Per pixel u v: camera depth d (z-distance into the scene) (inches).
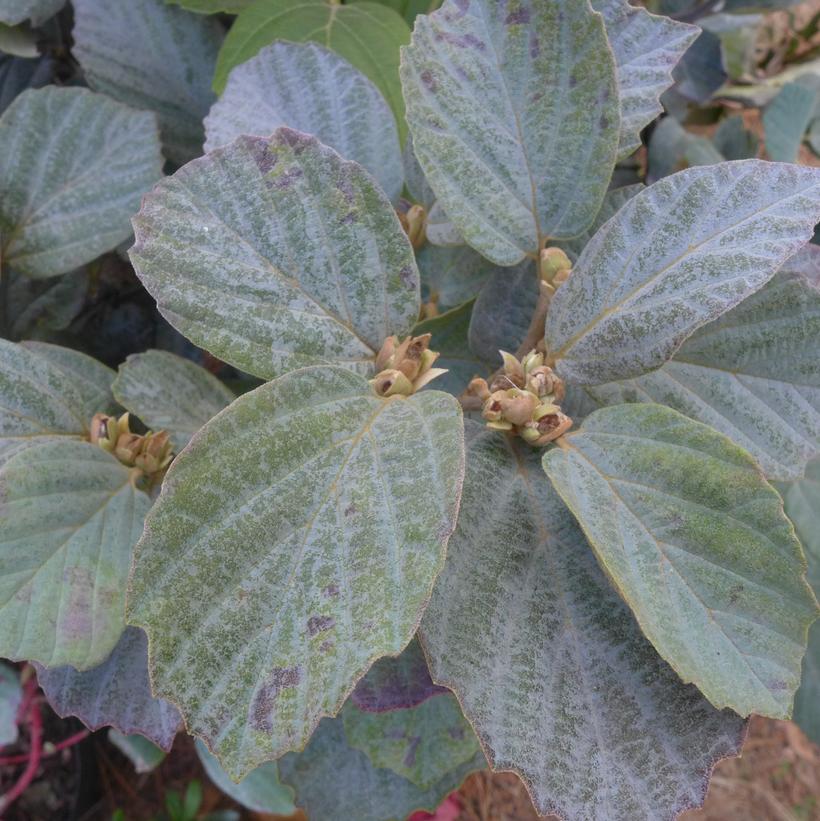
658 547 6.0
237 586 5.4
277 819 17.7
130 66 11.7
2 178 9.7
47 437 8.2
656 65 8.3
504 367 7.0
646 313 6.5
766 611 5.9
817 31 19.3
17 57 13.5
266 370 6.5
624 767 6.1
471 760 11.3
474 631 6.1
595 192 7.4
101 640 7.1
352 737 10.2
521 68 7.3
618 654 6.3
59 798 17.0
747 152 14.6
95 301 13.2
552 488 6.7
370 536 5.5
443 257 9.3
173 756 19.0
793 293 7.2
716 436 6.1
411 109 7.1
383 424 5.9
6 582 7.0
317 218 6.7
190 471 5.5
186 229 6.6
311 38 10.3
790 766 21.0
